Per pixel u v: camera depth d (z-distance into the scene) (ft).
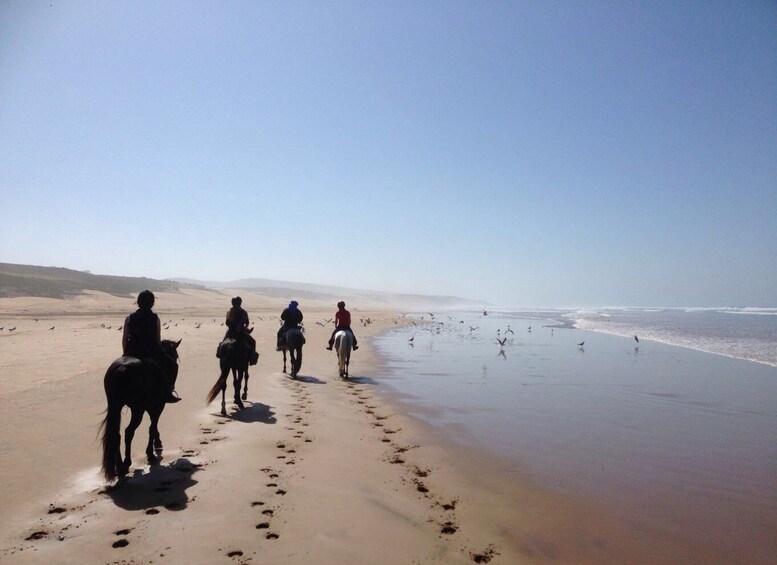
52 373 42.70
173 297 262.67
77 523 16.28
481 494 20.35
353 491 19.90
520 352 74.54
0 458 21.72
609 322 181.27
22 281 203.92
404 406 36.76
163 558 14.23
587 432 29.89
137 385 19.94
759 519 18.29
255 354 36.47
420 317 239.71
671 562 15.16
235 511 17.48
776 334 114.21
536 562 15.06
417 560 14.83
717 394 41.75
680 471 23.29
